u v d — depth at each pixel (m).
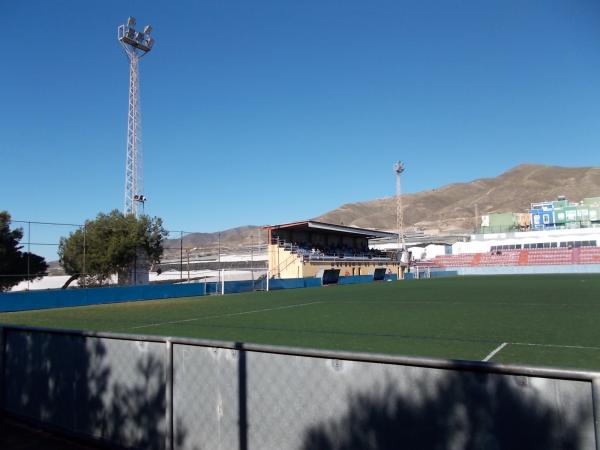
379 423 2.88
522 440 2.42
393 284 46.47
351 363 3.01
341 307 21.97
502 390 2.49
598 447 2.19
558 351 9.95
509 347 10.51
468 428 2.57
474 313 18.16
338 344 11.26
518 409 2.44
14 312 21.81
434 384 2.71
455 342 11.27
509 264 76.50
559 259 72.81
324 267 51.25
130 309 22.66
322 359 3.14
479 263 79.00
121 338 4.30
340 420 3.04
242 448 3.49
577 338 11.69
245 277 50.53
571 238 77.44
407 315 17.77
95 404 4.52
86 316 19.41
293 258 48.75
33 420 5.11
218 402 3.66
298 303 24.97
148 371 4.12
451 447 2.62
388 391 2.86
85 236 31.83
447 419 2.64
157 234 37.34
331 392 3.09
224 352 3.64
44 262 28.80
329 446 3.08
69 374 4.79
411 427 2.76
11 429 5.07
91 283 32.91
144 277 36.69
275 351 3.33
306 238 56.09
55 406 4.90
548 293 28.56
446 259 82.19
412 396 2.77
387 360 2.85
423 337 12.16
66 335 4.81
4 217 26.95
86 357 4.62
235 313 19.97
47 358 5.02
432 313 18.39
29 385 5.20
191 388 3.83
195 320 17.41
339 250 59.69
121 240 33.66
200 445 3.75
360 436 2.95
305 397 3.20
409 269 70.81
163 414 4.00
